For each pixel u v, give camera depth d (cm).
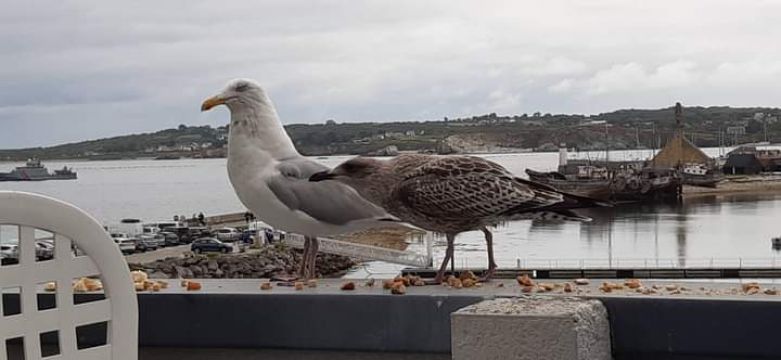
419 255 3450
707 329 398
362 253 3738
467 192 510
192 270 4625
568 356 353
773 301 391
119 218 9369
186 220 7788
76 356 313
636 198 9944
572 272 4166
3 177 10056
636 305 404
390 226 590
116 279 321
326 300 443
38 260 308
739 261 5166
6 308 443
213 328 457
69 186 15838
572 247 6184
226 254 5119
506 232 6781
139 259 5094
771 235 7169
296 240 3962
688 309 399
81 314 314
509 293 439
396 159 543
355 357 442
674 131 11012
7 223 291
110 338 322
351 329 441
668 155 10894
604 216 8425
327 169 564
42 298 446
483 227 528
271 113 601
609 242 6328
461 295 429
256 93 594
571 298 397
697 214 9000
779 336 390
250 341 454
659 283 463
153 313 462
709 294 420
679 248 6297
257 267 4703
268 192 579
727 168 12025
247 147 591
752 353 394
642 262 5234
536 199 518
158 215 10069
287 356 449
